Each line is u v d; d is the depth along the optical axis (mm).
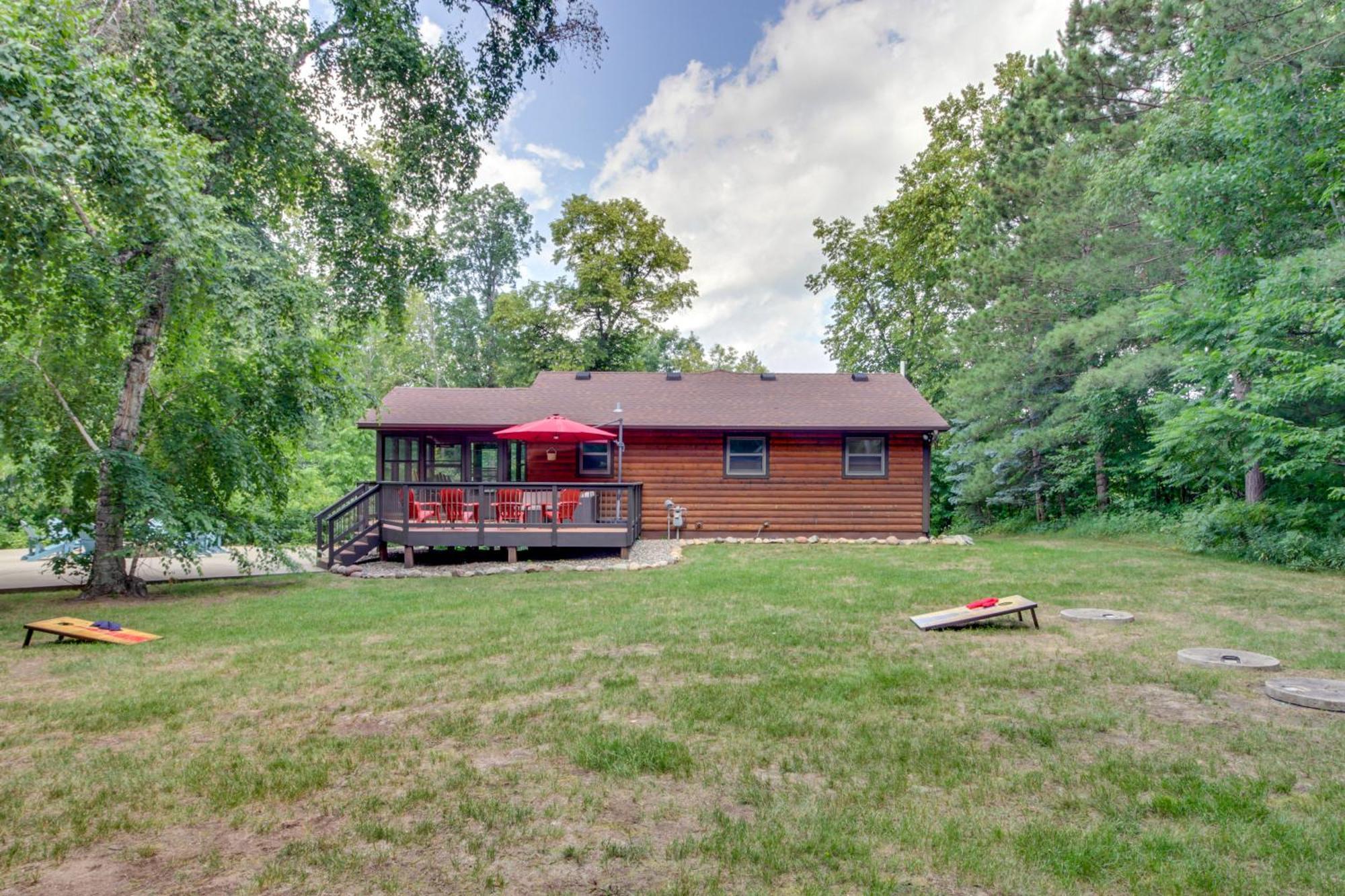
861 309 30062
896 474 17047
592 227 28812
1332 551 10945
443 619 7660
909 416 17031
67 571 12602
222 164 10773
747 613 7703
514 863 2688
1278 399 10781
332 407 12398
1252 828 2889
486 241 39188
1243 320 10930
